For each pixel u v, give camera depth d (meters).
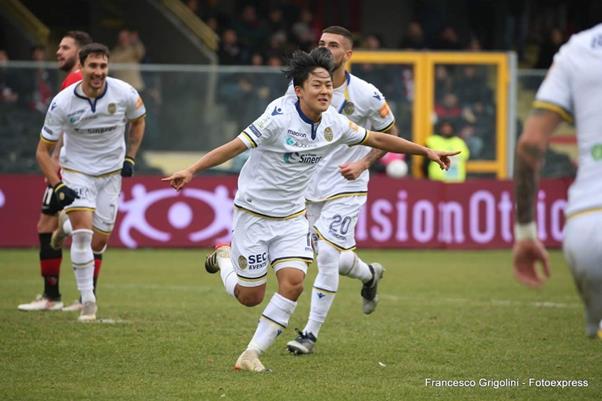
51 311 31.08
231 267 24.39
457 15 83.19
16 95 54.12
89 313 29.25
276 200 22.77
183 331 27.58
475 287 39.69
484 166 59.25
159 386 20.92
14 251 51.84
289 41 71.44
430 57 58.84
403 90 58.84
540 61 71.44
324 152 22.78
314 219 26.80
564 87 14.88
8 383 21.08
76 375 21.92
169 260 48.53
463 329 28.81
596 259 14.64
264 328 22.69
